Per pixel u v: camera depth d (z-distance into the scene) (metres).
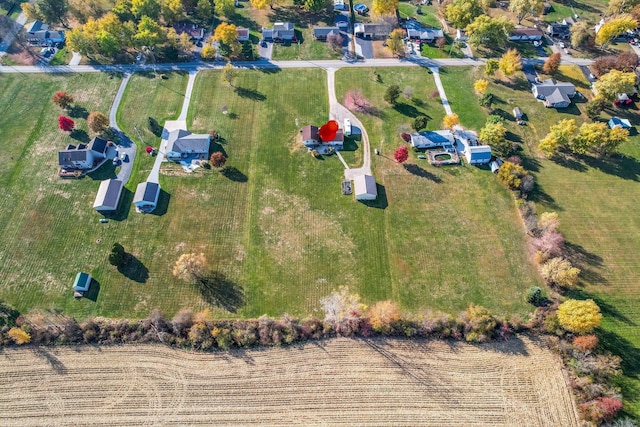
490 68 119.88
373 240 90.50
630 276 85.06
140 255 87.94
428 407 71.25
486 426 69.44
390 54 132.25
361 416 70.56
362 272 85.94
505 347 76.31
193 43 135.00
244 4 152.50
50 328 77.94
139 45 128.38
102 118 106.25
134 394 72.31
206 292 83.12
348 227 92.44
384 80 124.06
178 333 77.31
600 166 103.31
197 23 142.50
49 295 82.50
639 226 92.50
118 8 134.50
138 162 103.31
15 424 69.81
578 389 71.38
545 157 105.19
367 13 148.75
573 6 151.38
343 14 148.12
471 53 132.62
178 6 136.50
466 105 117.06
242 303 81.81
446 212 94.81
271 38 136.62
